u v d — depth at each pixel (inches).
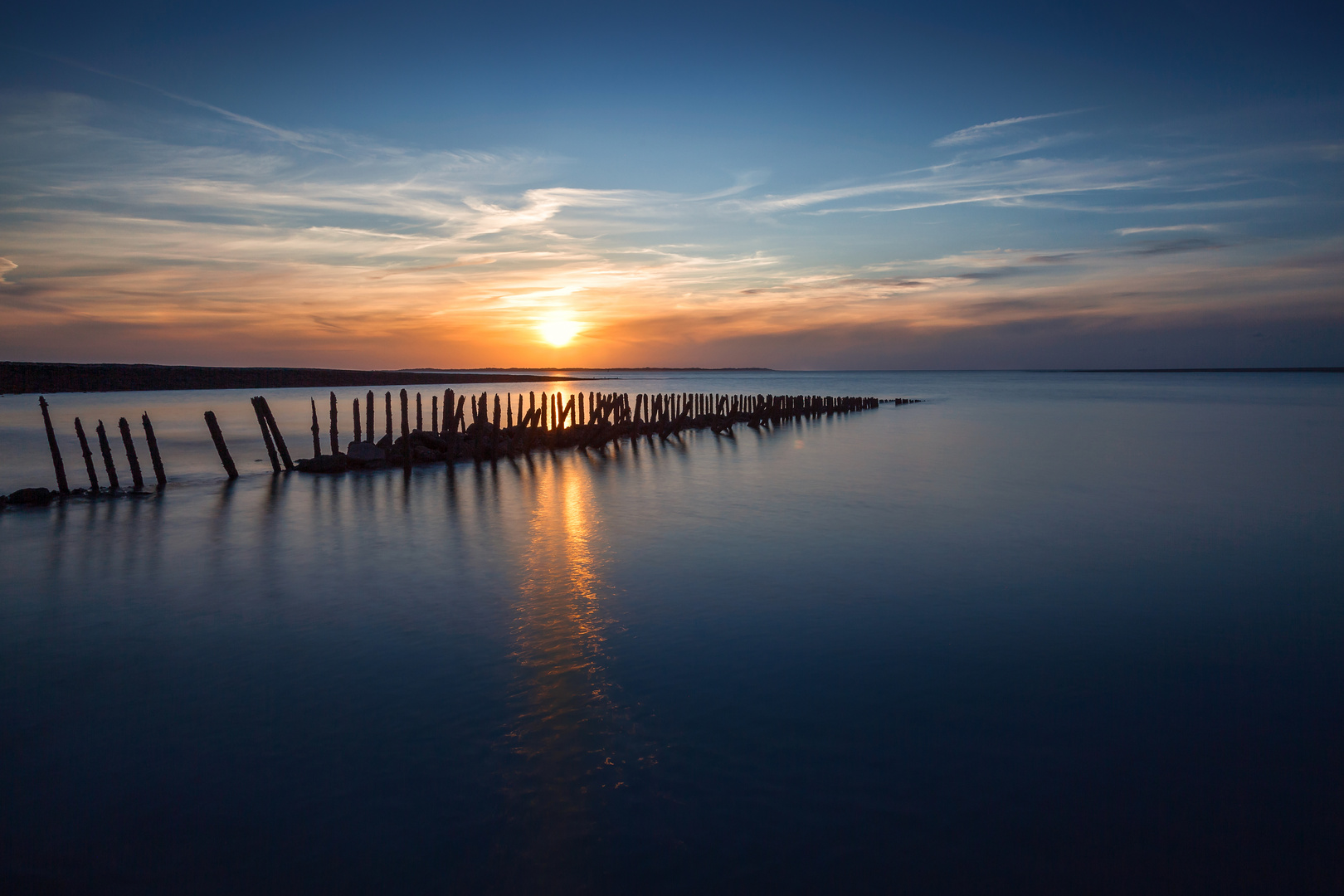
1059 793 213.2
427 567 447.8
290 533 541.3
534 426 1034.1
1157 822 200.4
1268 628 344.5
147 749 237.0
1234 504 653.3
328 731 247.4
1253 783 218.2
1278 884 178.1
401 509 638.5
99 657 309.6
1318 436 1298.0
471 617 357.1
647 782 218.2
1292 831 196.7
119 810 206.7
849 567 446.6
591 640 327.0
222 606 375.6
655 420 1289.4
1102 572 436.1
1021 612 364.5
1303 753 234.5
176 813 205.0
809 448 1133.1
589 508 640.4
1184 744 239.8
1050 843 192.1
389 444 954.1
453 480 800.9
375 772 223.8
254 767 226.8
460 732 246.4
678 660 305.4
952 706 265.0
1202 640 329.4
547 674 291.1
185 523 578.9
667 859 186.5
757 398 1835.6
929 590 400.5
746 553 479.5
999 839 193.8
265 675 290.7
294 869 184.1
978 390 4303.6
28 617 358.0
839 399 2158.0
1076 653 313.6
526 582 415.5
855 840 193.3
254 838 194.9
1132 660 307.0
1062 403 2573.8
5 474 842.2
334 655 310.8
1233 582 416.5
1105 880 179.3
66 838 195.2
